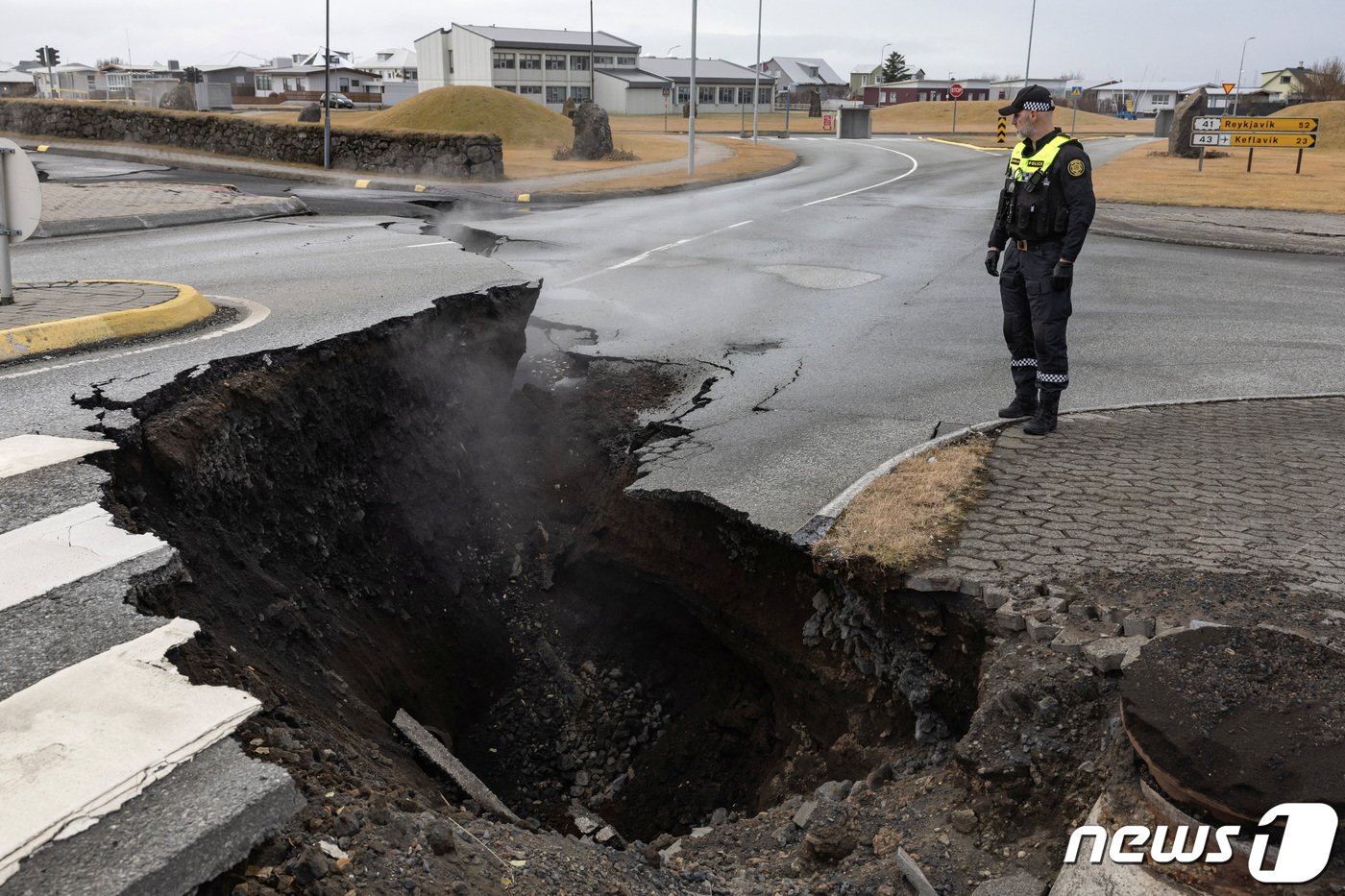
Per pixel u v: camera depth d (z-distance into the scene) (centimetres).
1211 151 3862
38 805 225
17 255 1105
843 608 491
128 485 442
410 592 621
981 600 420
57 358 584
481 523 705
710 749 598
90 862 211
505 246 1458
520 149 3341
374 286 833
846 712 491
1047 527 475
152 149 2736
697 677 647
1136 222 1828
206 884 225
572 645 675
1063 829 317
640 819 579
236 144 2656
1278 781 250
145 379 528
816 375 816
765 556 546
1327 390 769
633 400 784
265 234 1327
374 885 248
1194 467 561
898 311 1075
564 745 623
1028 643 384
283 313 716
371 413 646
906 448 616
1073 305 1123
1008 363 854
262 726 304
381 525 627
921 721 439
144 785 234
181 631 301
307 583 528
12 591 319
